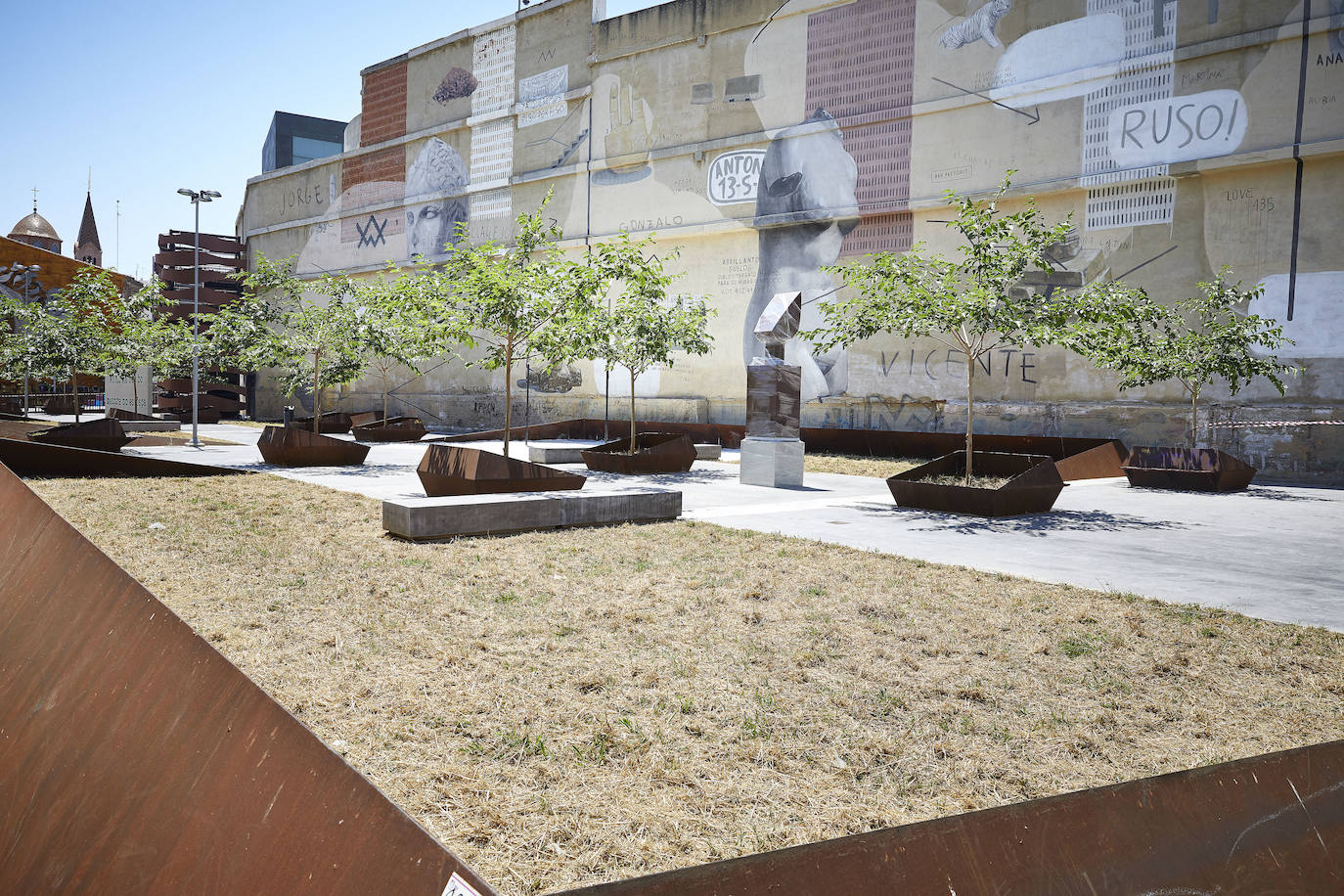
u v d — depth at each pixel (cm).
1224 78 2069
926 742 407
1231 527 1148
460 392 4003
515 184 3738
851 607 659
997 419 2405
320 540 906
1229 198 2078
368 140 4397
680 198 3173
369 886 144
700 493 1499
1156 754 396
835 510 1267
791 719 432
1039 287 2319
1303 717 445
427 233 4100
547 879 284
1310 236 1977
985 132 2455
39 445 1412
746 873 121
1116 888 132
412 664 507
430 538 914
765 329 1655
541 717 430
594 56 3438
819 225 2812
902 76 2622
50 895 169
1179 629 608
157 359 2769
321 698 445
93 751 193
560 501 1010
